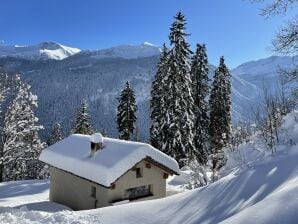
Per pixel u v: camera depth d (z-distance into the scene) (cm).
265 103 1573
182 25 3444
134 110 4594
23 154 4062
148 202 1037
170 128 3344
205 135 3991
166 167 2025
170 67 3403
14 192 2914
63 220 985
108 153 1958
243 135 2158
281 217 588
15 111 3778
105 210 1041
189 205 898
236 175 968
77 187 2088
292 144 1138
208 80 4081
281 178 809
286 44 1193
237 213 673
